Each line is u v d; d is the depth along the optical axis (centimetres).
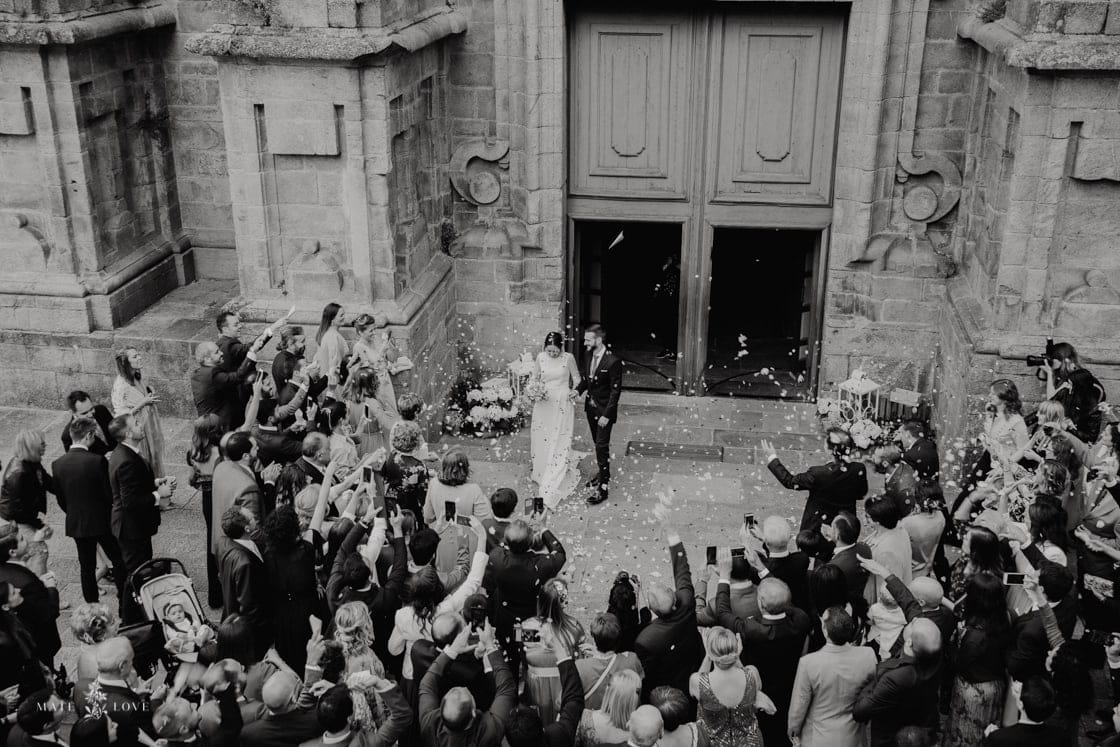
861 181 1176
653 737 545
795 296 1494
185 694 639
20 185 1180
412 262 1180
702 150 1243
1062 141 968
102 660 600
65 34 1094
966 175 1162
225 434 871
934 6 1121
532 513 799
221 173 1310
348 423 916
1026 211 1001
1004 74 1049
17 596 687
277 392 971
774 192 1248
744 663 657
